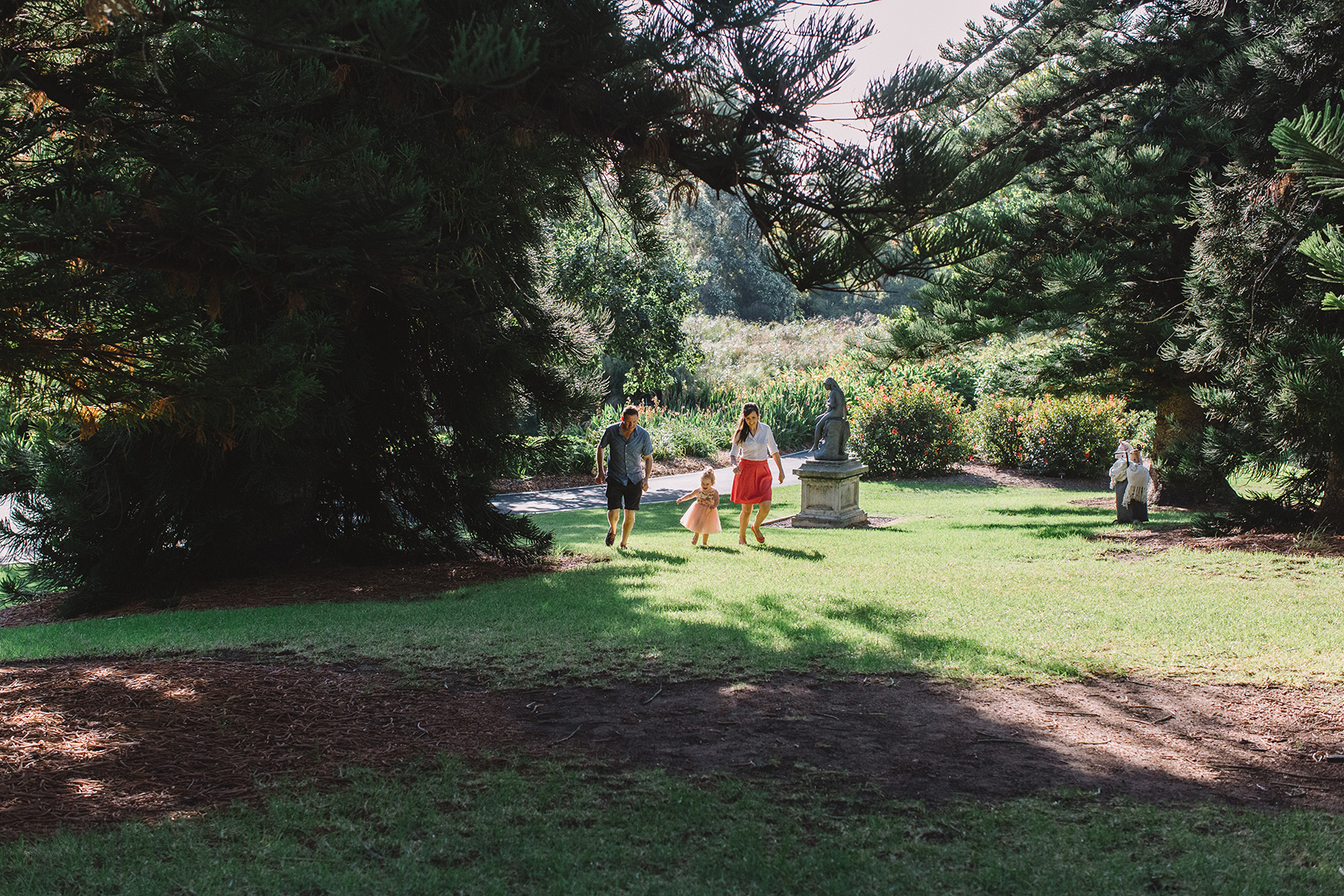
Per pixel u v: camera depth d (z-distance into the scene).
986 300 13.26
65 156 3.93
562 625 6.80
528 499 20.27
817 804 3.72
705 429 28.28
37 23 3.89
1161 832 3.48
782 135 4.79
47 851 3.05
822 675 5.61
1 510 12.29
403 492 10.75
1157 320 13.84
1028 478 23.83
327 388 9.00
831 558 10.74
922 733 4.64
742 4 4.37
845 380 31.88
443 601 8.16
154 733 4.33
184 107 3.92
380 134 5.84
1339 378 9.20
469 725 4.67
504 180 5.98
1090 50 15.46
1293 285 11.19
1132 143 14.84
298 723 4.57
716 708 4.98
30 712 4.54
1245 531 12.09
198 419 4.53
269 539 10.14
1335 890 3.00
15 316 3.70
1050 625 6.93
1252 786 4.02
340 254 3.76
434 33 4.38
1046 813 3.67
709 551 11.29
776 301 50.88
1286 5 12.72
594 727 4.66
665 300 23.09
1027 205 16.86
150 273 4.35
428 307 6.61
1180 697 5.28
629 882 3.01
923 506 18.19
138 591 9.42
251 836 3.26
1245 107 11.96
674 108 4.80
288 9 3.21
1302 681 5.50
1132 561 10.45
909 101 4.57
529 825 3.44
